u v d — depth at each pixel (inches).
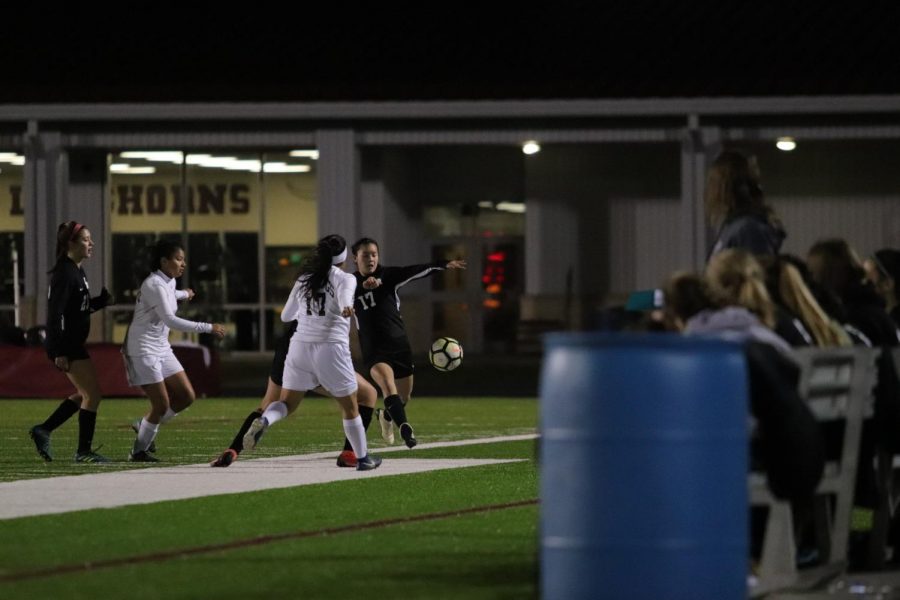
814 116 3265.3
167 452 1673.2
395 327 1637.6
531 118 3297.2
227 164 3631.9
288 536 999.6
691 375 665.0
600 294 3784.5
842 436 852.0
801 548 908.0
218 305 3649.1
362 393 1488.7
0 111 3270.2
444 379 3361.2
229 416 2304.4
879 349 860.6
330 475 1390.3
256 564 888.9
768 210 1090.7
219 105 3287.4
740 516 679.7
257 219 3634.4
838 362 824.3
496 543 973.2
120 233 3604.8
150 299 1529.3
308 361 1428.4
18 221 3592.5
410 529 1035.3
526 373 3513.8
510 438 1863.9
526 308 3811.5
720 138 3270.2
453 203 3998.5
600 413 662.5
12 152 3548.2
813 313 896.3
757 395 718.5
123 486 1291.8
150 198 3607.3
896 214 3663.9
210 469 1456.7
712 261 850.1
